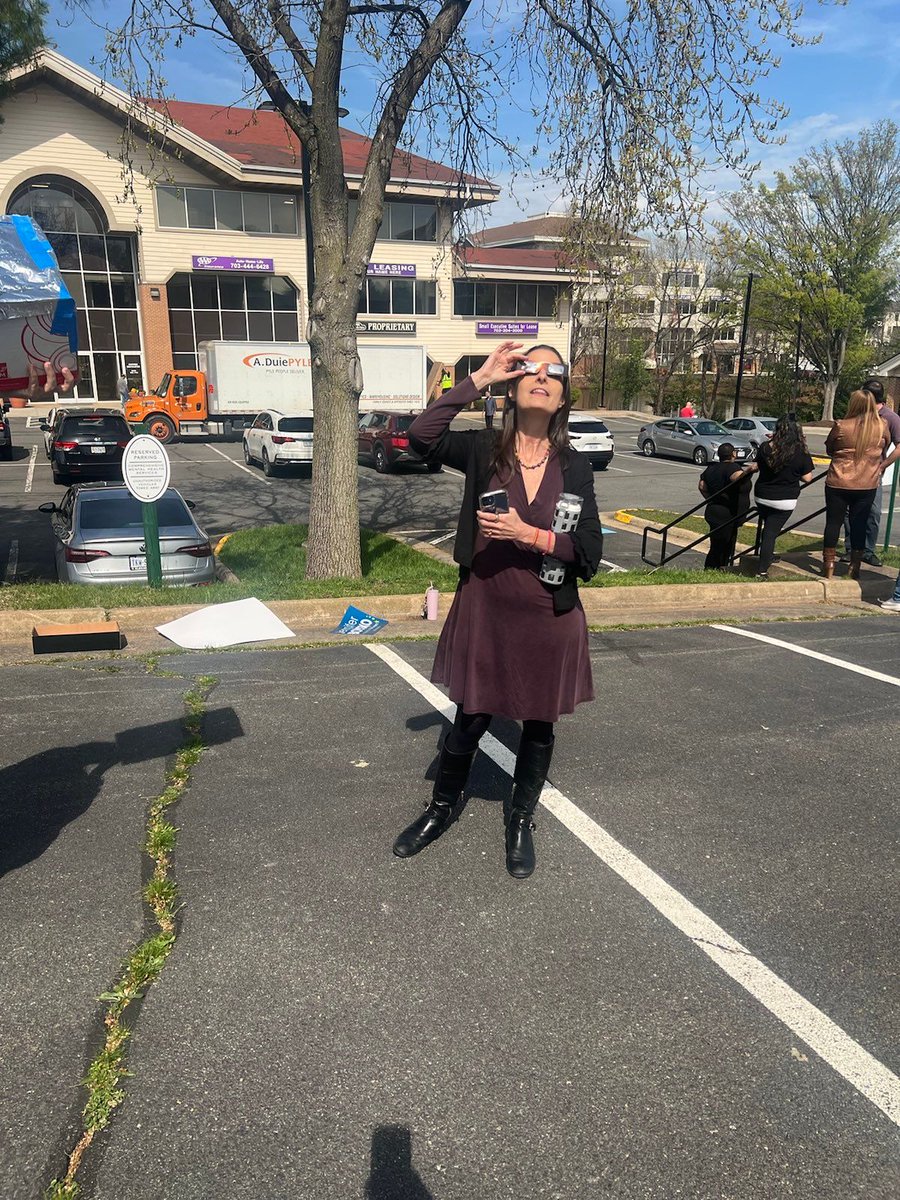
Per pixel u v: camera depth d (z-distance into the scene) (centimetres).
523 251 4531
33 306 312
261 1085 227
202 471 2275
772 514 898
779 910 313
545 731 331
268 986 266
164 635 653
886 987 272
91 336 3616
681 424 2773
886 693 554
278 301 3816
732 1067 238
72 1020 249
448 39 794
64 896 309
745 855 351
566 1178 202
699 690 553
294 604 720
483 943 290
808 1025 254
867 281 4575
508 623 309
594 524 300
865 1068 238
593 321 3838
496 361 296
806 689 559
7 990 260
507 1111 221
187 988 264
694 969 279
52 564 1106
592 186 974
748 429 2772
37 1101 220
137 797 386
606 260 1006
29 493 1806
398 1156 207
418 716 491
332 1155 207
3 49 1162
